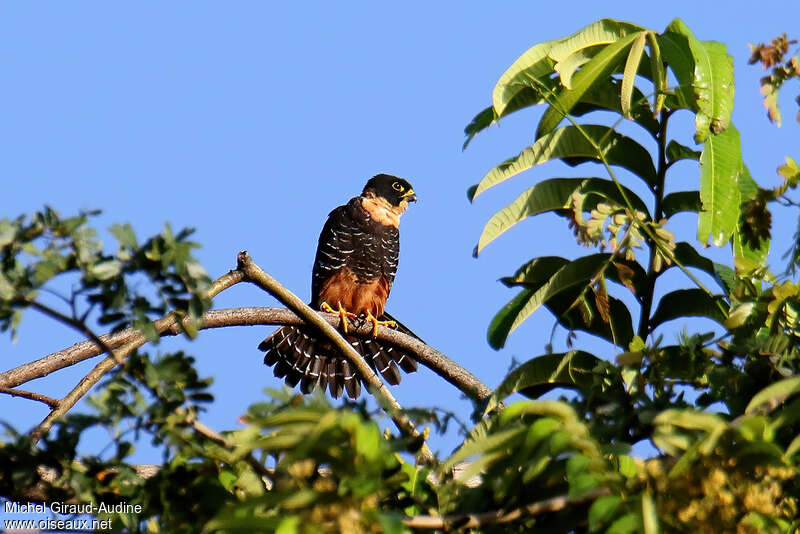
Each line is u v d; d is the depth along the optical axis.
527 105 9.91
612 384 7.51
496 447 5.27
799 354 7.39
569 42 9.32
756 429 5.17
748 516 5.11
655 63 9.05
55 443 6.51
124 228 6.43
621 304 9.08
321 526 4.82
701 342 7.44
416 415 6.21
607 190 9.38
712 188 8.93
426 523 5.48
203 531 5.55
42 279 6.19
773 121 8.86
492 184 9.38
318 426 4.82
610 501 4.90
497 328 9.23
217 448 6.21
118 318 6.39
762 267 8.23
